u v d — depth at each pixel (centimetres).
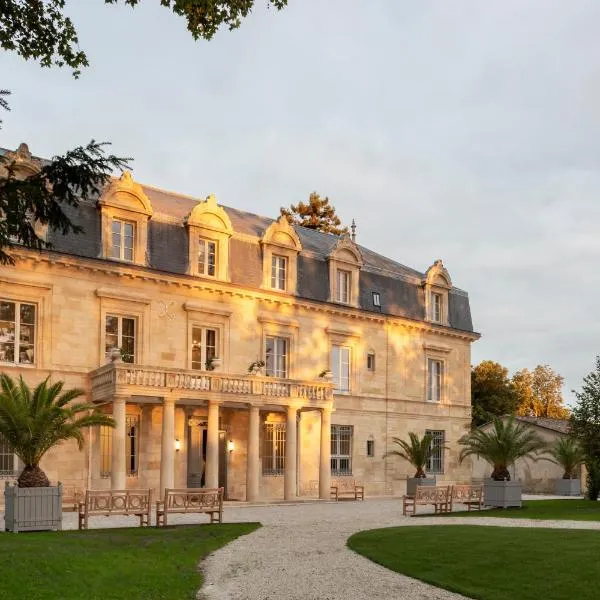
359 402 4375
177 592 1331
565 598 1274
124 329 3459
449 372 4959
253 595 1325
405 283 4759
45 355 3183
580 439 3659
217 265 3769
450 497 3003
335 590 1366
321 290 4231
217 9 1511
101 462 3303
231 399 3400
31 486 2133
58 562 1422
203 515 2742
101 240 3369
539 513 2884
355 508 3244
